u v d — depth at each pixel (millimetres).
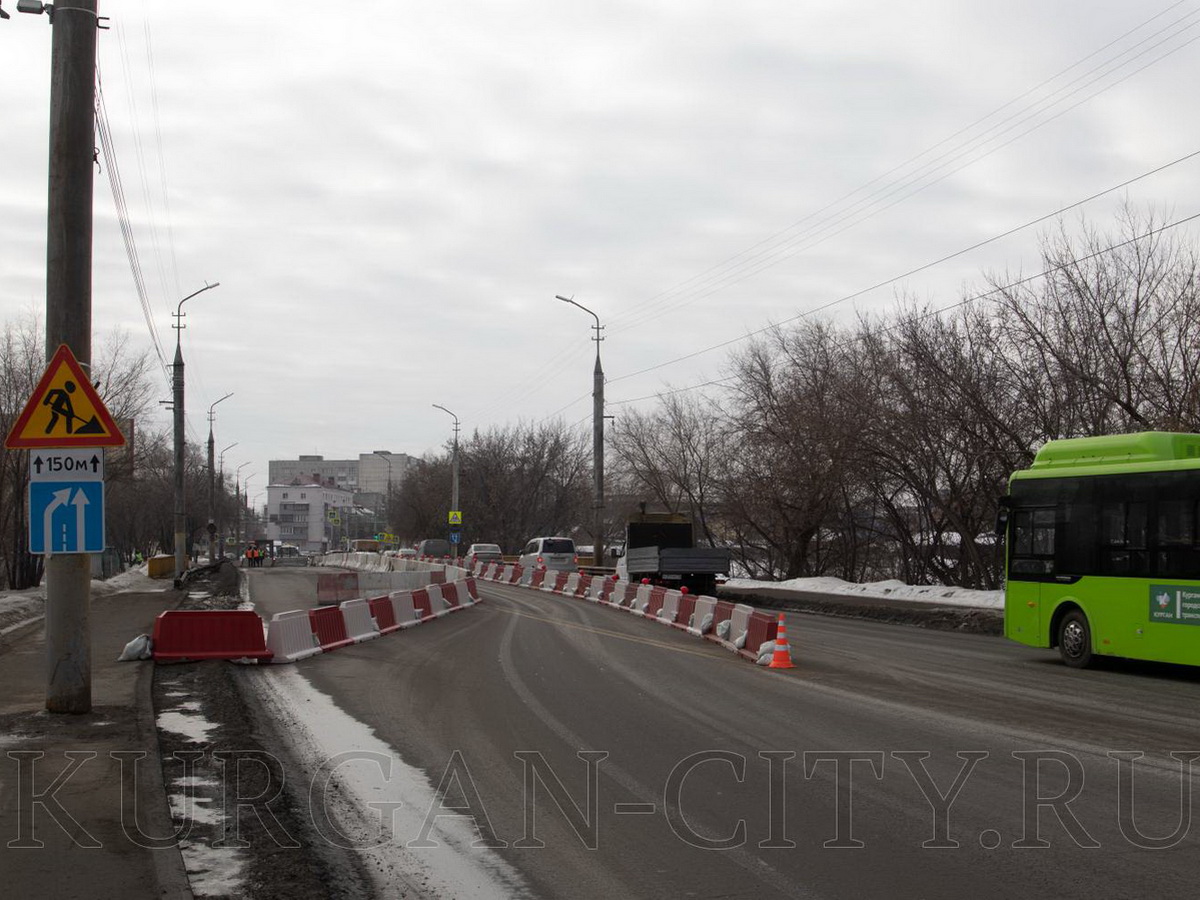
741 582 40531
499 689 13281
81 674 10125
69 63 10062
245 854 6230
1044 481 17234
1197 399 24547
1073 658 16406
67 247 9984
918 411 33719
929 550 38219
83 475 9812
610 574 44031
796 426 38750
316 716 11195
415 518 96812
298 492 172500
